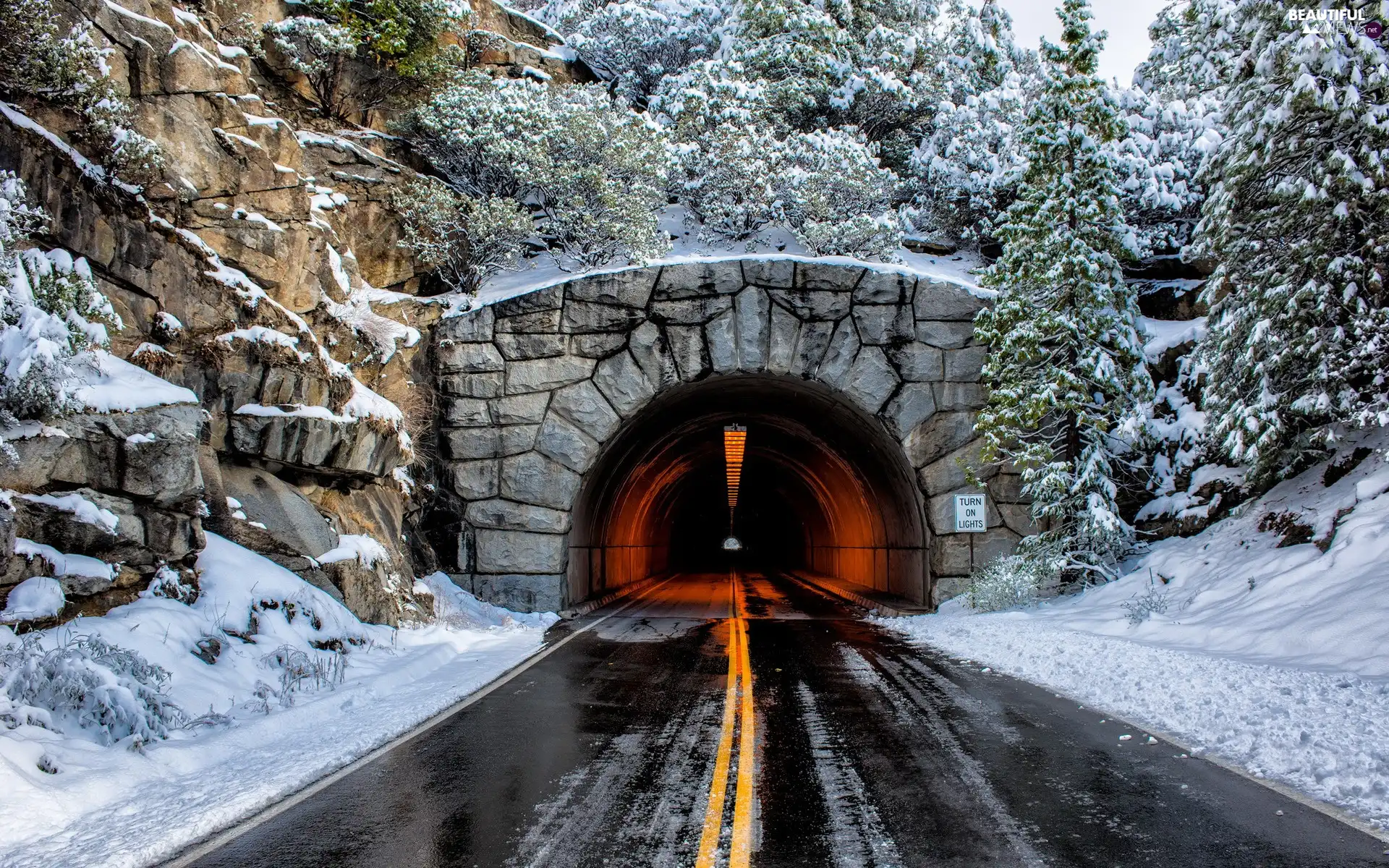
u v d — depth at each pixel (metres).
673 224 27.27
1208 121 25.50
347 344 15.88
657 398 19.69
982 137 26.72
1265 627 10.54
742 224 24.92
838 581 37.78
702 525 69.44
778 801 5.65
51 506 8.65
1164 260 23.38
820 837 4.98
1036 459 16.55
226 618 10.01
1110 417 17.44
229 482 12.27
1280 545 13.38
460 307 19.80
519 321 19.33
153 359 11.39
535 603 18.70
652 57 35.00
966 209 26.58
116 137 11.23
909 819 5.27
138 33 12.55
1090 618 13.95
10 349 8.43
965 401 18.86
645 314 19.27
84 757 6.37
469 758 6.90
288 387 12.89
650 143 23.39
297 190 14.79
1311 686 7.81
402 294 19.03
